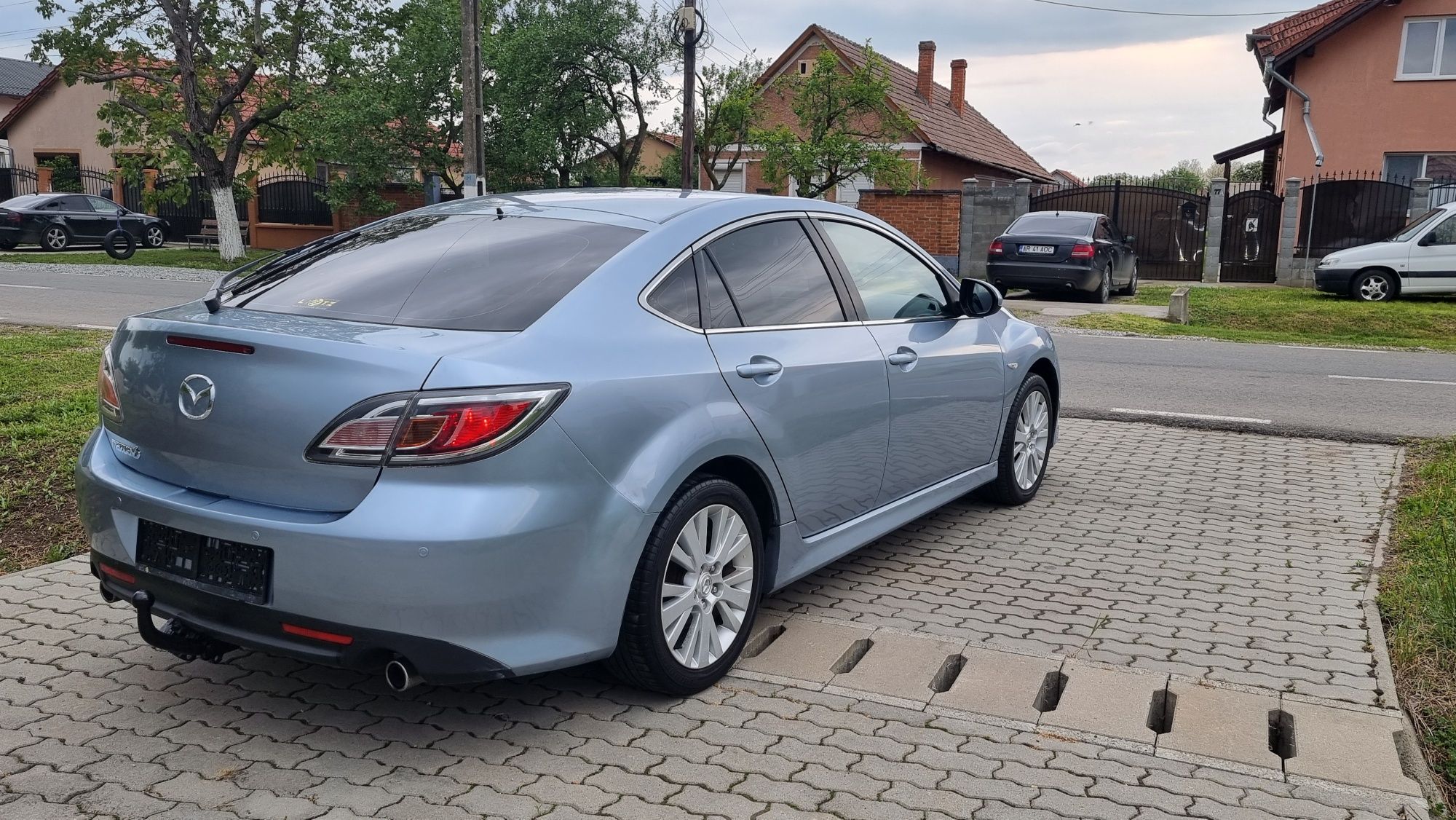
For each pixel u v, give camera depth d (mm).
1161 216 23781
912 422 4613
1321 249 21969
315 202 30594
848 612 4285
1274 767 3115
